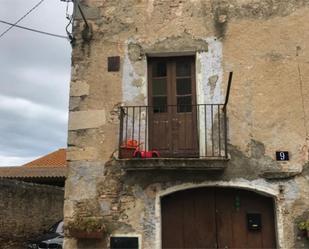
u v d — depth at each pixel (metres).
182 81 7.86
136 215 7.14
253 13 7.85
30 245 12.07
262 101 7.46
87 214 7.22
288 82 7.52
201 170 7.18
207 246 7.16
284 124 7.34
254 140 7.30
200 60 7.71
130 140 7.34
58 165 22.22
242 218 7.23
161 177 7.25
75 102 7.73
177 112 7.70
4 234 13.48
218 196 7.34
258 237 7.14
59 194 17.48
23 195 14.71
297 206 6.99
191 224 7.26
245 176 7.16
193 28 7.86
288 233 6.89
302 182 7.09
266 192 7.07
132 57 7.86
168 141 7.57
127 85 7.74
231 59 7.67
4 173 19.94
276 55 7.64
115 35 7.99
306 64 7.57
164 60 7.98
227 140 7.31
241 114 7.43
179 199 7.38
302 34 7.70
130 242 7.03
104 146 7.48
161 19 7.97
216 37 7.79
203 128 7.42
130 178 7.29
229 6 7.91
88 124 7.60
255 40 7.73
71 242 7.10
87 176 7.38
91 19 8.11
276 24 7.77
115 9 8.12
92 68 7.87
